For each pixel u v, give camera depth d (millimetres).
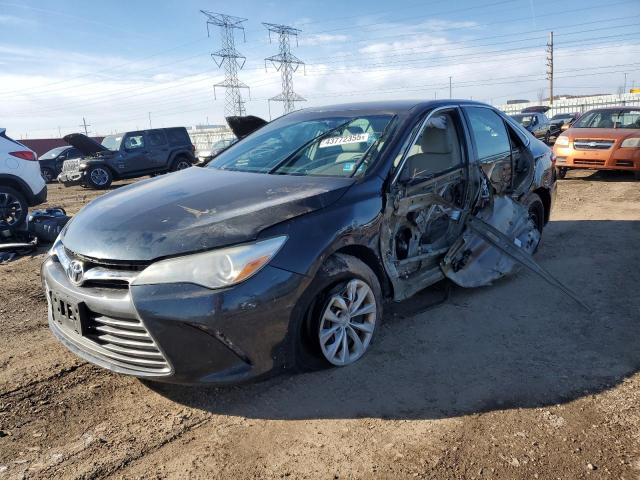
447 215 3945
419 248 3730
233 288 2512
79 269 2717
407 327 3740
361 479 2229
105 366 2652
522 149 5059
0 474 2285
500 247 4230
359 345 3197
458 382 3000
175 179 3709
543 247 5902
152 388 3012
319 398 2848
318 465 2324
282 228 2729
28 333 3848
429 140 3840
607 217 7359
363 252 3184
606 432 2518
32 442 2514
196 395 2916
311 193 3016
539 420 2623
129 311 2506
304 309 2775
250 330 2570
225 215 2781
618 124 11078
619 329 3678
